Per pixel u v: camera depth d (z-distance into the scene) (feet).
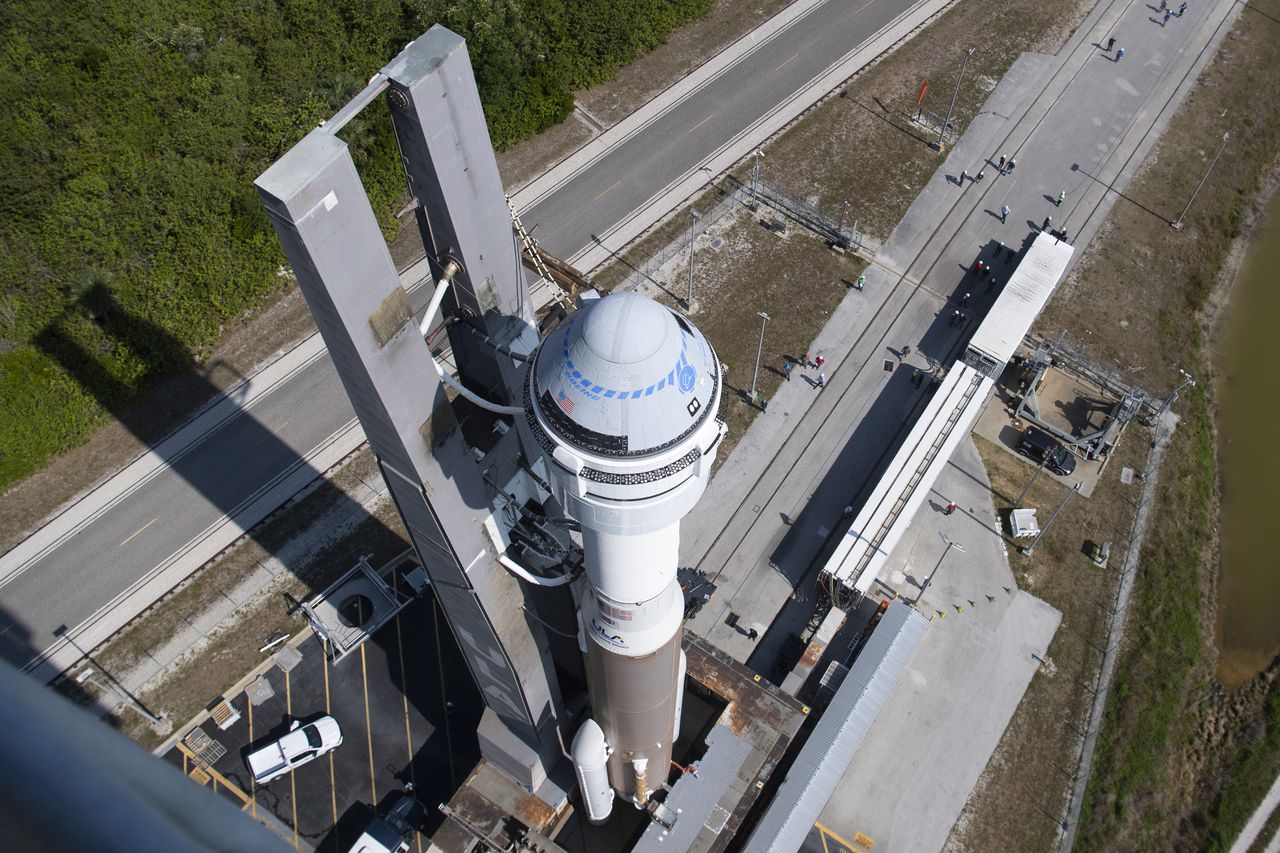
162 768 30.53
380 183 224.94
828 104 255.29
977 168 243.60
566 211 233.14
